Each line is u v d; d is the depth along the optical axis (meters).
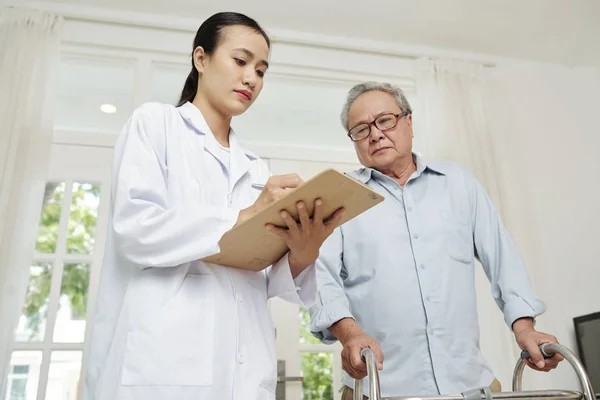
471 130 2.59
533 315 1.27
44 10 2.39
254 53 1.12
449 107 2.61
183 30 2.52
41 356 2.19
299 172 2.84
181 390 0.83
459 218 1.47
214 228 0.88
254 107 2.93
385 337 1.34
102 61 2.48
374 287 1.39
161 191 0.94
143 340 0.84
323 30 2.66
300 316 2.61
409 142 1.57
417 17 2.59
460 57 2.83
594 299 2.50
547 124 2.80
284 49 2.64
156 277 0.90
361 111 1.57
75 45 2.43
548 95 2.87
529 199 2.61
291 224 0.86
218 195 1.04
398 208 1.49
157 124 1.02
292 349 2.51
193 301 0.90
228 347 0.91
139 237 0.87
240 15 1.17
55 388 2.16
